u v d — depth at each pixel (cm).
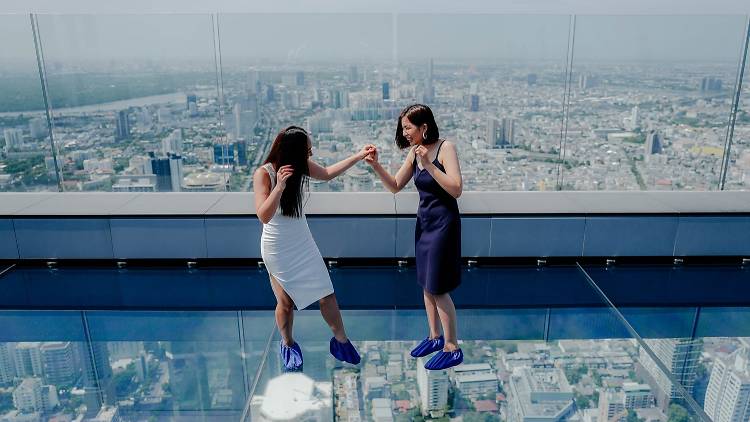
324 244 411
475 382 273
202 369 285
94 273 411
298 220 270
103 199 445
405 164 291
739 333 324
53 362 297
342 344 290
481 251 414
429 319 296
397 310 350
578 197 443
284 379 275
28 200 443
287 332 287
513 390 265
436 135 267
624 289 380
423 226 274
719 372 281
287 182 259
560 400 258
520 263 421
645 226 409
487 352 300
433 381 273
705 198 439
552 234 412
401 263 419
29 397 265
